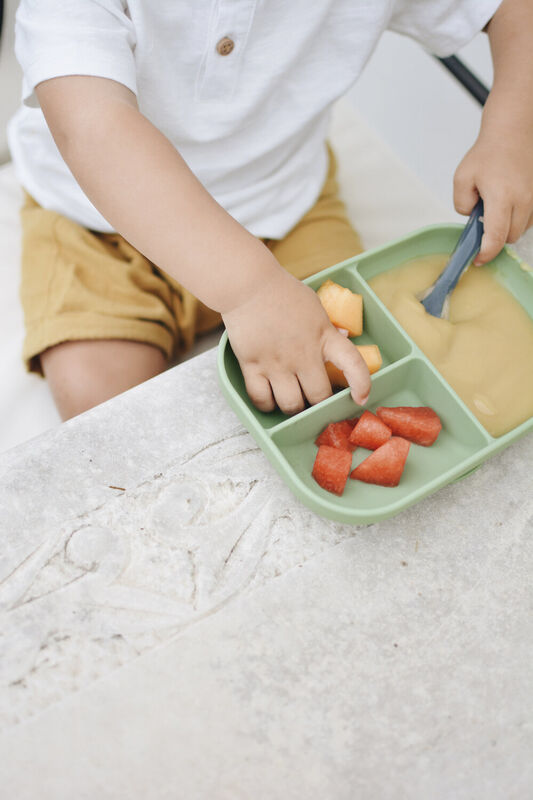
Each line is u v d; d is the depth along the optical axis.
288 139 0.96
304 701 0.56
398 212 1.17
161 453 0.65
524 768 0.55
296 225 1.05
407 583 0.61
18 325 1.01
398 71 1.53
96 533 0.61
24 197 1.09
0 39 1.14
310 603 0.60
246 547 0.62
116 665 0.56
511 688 0.58
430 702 0.57
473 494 0.66
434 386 0.67
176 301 1.02
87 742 0.54
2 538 0.60
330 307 0.70
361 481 0.64
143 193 0.65
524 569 0.63
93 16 0.70
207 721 0.55
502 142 0.82
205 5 0.76
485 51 1.41
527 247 0.81
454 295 0.76
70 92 0.67
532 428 0.64
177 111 0.86
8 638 0.57
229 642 0.58
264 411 0.68
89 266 0.97
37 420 0.95
